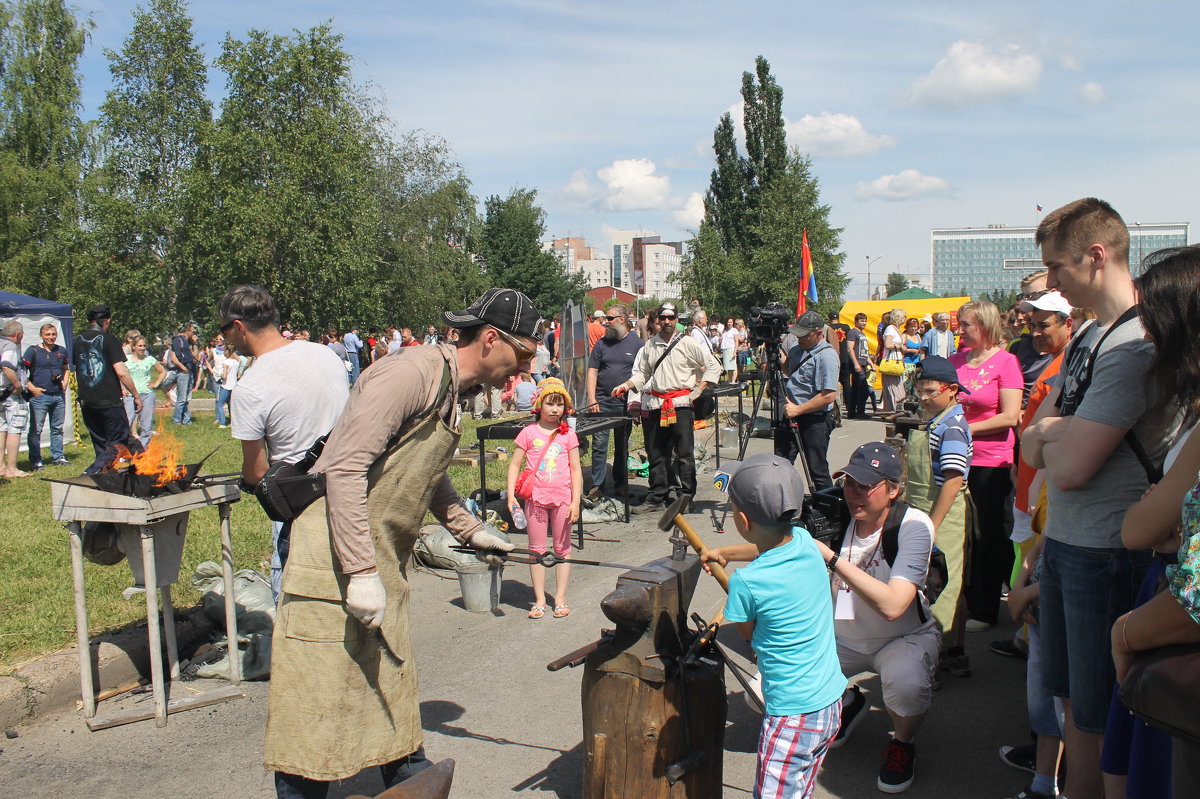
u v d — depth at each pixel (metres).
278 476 2.68
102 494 4.03
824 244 43.81
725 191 51.19
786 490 2.69
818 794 3.50
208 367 23.56
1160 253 2.38
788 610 2.73
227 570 4.50
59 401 11.61
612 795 2.89
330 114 32.91
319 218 31.72
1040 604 2.88
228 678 4.61
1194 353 2.28
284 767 2.68
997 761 3.72
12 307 13.16
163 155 35.72
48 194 35.00
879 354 15.95
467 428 14.15
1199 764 1.95
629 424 8.41
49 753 3.90
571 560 3.18
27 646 4.73
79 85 37.88
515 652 5.02
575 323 11.74
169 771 3.73
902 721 3.51
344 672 2.67
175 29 35.97
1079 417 2.58
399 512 2.73
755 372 9.96
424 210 41.81
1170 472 2.20
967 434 4.29
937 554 3.80
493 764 3.73
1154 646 2.08
